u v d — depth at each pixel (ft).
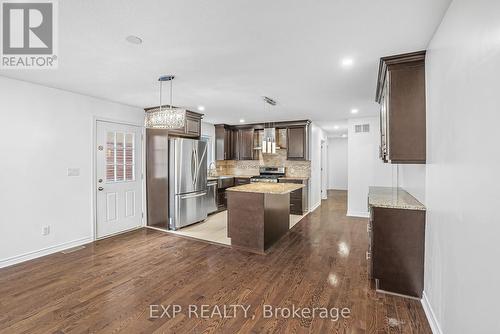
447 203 5.41
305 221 17.21
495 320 3.44
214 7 5.28
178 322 6.41
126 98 12.96
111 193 13.78
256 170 22.89
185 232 14.55
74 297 7.57
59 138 11.41
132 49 7.30
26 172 10.34
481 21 3.88
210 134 22.12
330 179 35.53
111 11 5.44
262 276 9.00
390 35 6.47
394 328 6.22
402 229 7.66
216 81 10.13
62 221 11.55
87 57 7.88
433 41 6.51
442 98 5.79
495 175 3.46
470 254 4.25
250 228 11.66
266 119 19.67
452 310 5.02
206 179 17.26
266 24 5.96
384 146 9.45
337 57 7.82
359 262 10.23
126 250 11.59
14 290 7.96
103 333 5.99
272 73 9.24
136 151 15.12
